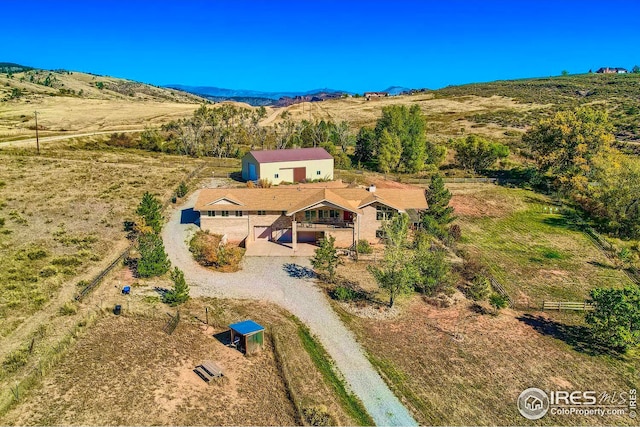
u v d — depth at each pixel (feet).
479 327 123.44
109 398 88.28
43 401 86.84
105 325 113.50
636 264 169.07
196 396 90.27
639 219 199.00
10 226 164.25
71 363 98.43
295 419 86.07
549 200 238.07
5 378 92.22
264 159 229.25
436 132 410.52
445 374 103.76
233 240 173.58
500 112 472.85
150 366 98.63
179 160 284.61
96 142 327.88
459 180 262.06
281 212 171.12
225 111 376.48
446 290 139.64
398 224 143.64
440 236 179.22
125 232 167.02
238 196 173.99
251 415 86.48
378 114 507.30
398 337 117.29
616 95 492.13
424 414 91.45
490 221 208.74
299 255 161.58
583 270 164.04
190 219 182.70
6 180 213.25
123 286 132.57
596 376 105.81
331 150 306.76
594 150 252.01
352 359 107.45
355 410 91.40
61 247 151.94
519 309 134.41
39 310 116.78
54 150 289.12
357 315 126.41
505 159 306.35
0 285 125.49
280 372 99.81
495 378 103.30
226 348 107.55
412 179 259.19
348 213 168.76
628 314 114.01
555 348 115.75
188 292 130.21
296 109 549.54
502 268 162.61
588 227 204.44
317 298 133.59
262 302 130.21
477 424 89.61
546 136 264.31
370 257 160.35
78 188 208.64
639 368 109.60
